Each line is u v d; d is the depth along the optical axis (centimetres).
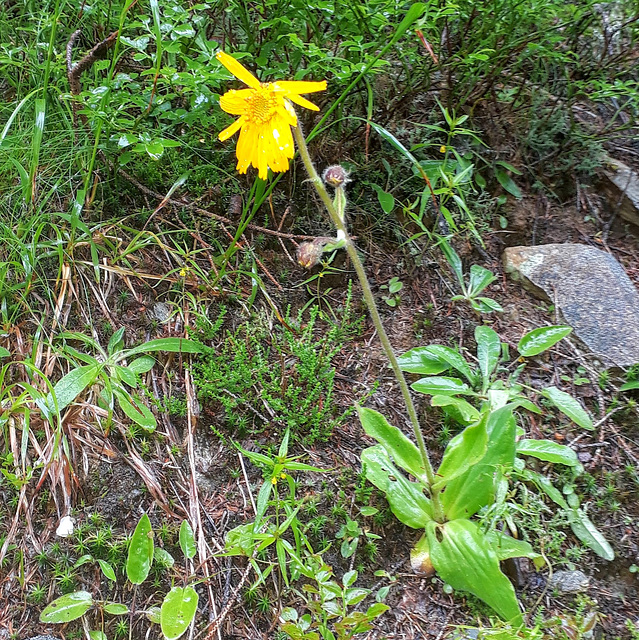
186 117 62
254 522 49
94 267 61
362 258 69
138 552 48
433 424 59
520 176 76
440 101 74
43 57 68
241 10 63
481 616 49
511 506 48
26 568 49
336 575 51
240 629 48
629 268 71
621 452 58
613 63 77
